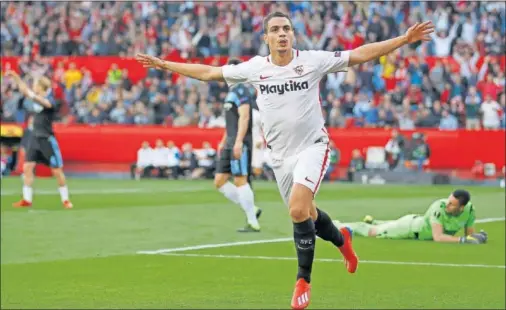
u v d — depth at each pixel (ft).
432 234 55.06
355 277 44.04
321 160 30.91
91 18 139.74
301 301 30.07
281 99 30.86
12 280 43.21
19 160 118.11
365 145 111.04
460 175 109.50
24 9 142.00
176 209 74.38
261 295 39.83
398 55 123.03
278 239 56.18
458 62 120.98
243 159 58.70
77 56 132.98
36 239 56.18
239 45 129.59
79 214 70.13
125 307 37.52
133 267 46.39
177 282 42.57
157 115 122.21
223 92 122.01
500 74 119.14
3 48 139.13
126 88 126.93
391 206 78.28
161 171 114.73
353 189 98.48
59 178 74.90
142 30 136.05
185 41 132.57
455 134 109.40
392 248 52.54
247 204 59.52
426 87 118.93
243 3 134.51
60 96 127.44
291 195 30.40
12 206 75.97
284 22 30.42
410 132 110.22
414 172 109.19
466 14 126.21
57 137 118.11
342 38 127.34
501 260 48.70
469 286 41.98
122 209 74.02
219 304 37.99
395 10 129.08
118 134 116.47
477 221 67.67
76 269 45.91
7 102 126.00
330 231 32.94
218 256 49.70
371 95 118.83
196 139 114.21
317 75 30.76
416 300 38.96
